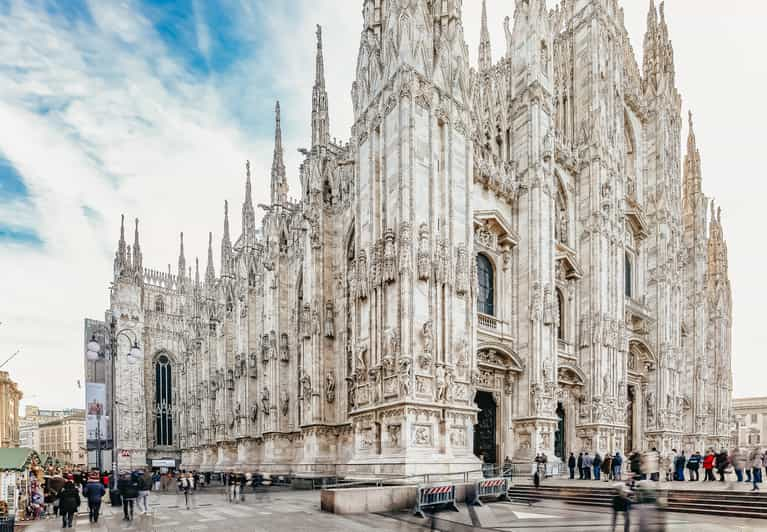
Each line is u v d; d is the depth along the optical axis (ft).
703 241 213.66
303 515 67.92
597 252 135.44
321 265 128.98
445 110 100.53
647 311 163.53
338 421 122.83
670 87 184.65
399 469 82.43
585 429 127.34
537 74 124.67
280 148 168.86
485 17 136.77
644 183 175.22
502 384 113.29
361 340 99.55
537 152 121.90
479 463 91.04
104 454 238.89
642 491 44.75
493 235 117.70
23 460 94.84
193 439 236.43
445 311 94.27
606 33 153.28
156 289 285.02
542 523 59.47
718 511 67.15
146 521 68.85
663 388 155.53
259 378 167.12
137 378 255.29
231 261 209.15
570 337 131.75
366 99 106.93
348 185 128.16
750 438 395.96
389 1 103.65
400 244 91.40
